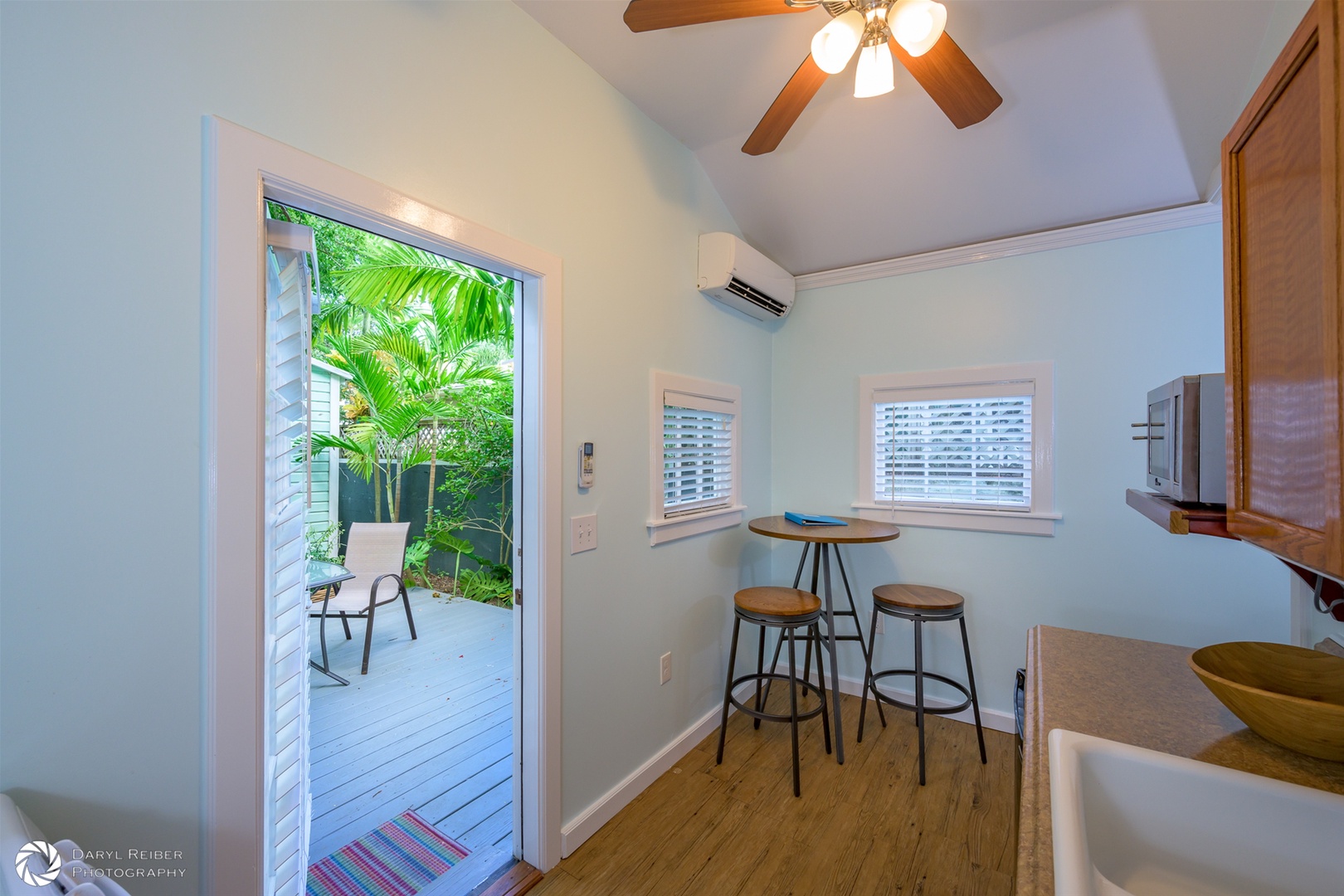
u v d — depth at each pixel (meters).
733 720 2.67
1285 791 0.78
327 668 3.07
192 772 0.95
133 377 0.90
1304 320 0.73
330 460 5.12
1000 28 1.69
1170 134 1.93
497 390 4.66
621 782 1.98
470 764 2.29
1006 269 2.56
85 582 0.85
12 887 0.57
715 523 2.55
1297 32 0.72
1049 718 1.08
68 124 0.84
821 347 3.04
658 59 1.81
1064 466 2.43
